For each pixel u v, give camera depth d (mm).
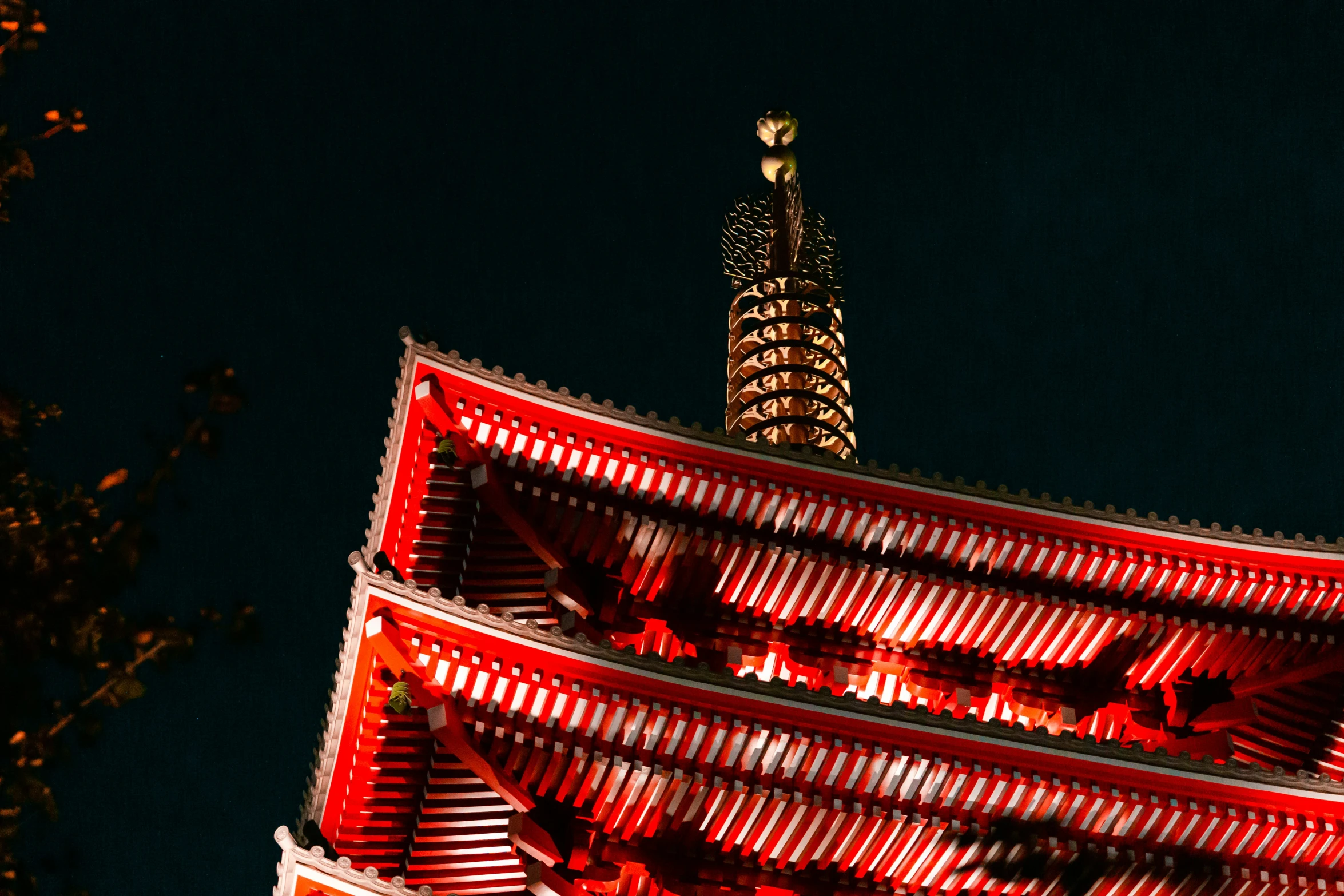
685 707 21719
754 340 33938
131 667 9398
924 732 22094
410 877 22688
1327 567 26719
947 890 22828
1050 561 26453
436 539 25188
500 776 21422
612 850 22016
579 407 25594
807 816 22094
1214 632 26594
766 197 36531
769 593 26297
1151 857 22391
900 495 26219
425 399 24672
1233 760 22719
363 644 21297
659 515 25719
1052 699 26625
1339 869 22656
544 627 22531
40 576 9211
